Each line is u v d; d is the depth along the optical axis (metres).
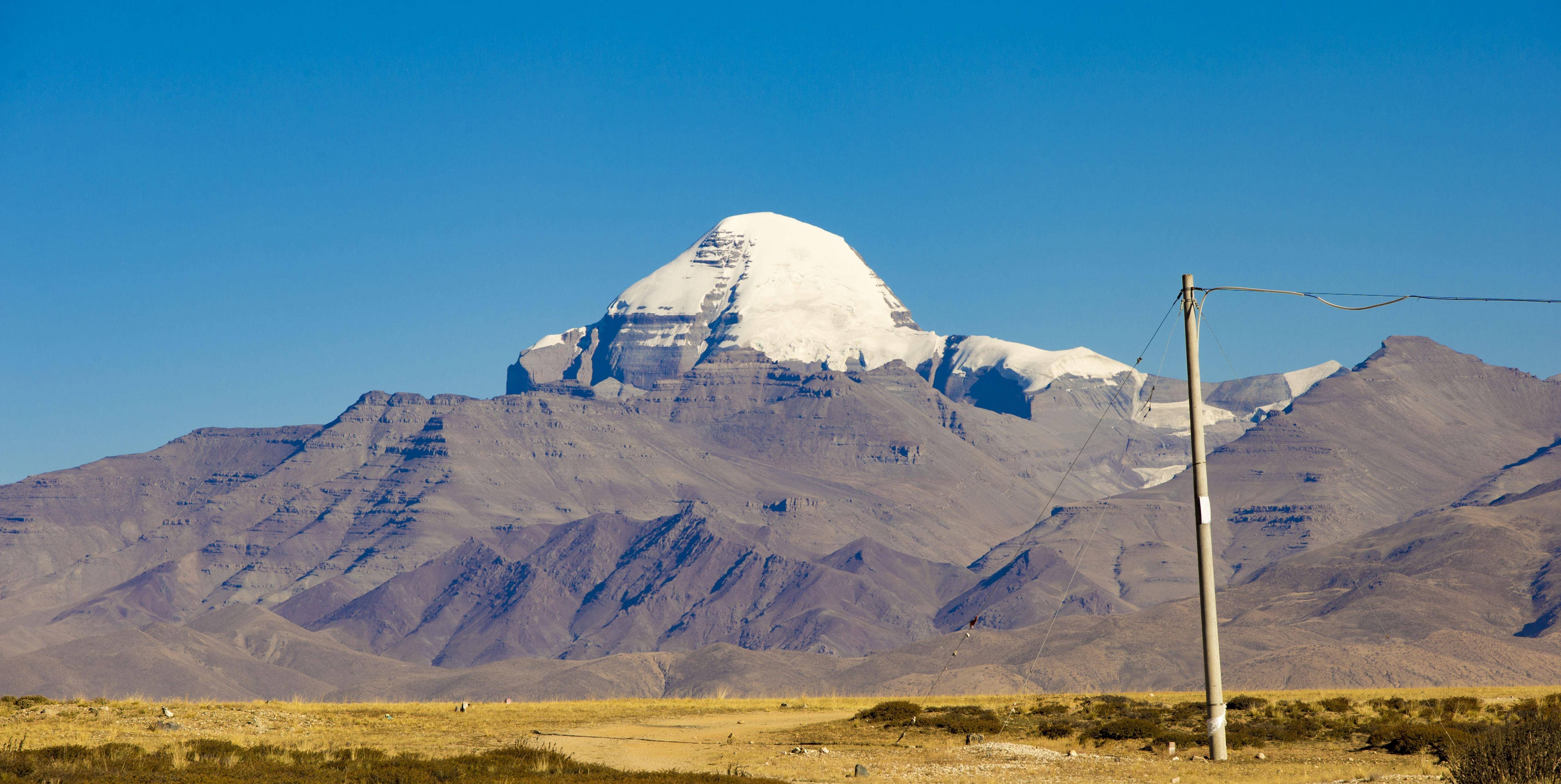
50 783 60.56
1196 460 74.12
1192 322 73.06
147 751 71.94
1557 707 89.00
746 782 66.62
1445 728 79.81
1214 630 73.88
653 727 93.00
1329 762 73.88
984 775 70.56
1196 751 78.25
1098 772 70.94
